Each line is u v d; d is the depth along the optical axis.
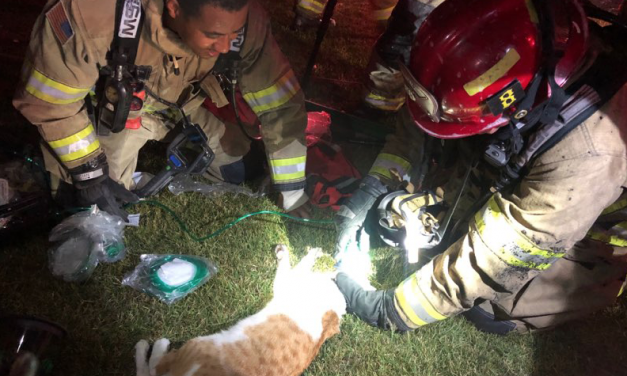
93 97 2.58
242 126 2.85
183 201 2.93
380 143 3.66
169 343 2.31
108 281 2.50
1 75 3.59
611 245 2.50
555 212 1.93
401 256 2.91
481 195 2.34
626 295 2.97
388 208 2.69
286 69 2.51
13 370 2.00
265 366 2.11
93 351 2.24
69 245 2.50
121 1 2.03
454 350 2.57
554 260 2.10
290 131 2.63
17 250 2.54
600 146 1.85
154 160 3.19
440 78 1.85
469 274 2.16
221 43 2.00
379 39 3.51
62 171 2.55
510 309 2.54
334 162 3.33
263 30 2.37
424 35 1.91
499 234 2.06
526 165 2.01
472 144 2.22
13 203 2.52
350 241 2.74
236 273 2.66
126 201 2.69
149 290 2.48
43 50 2.06
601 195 1.91
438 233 2.52
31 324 2.14
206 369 2.00
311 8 4.91
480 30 1.79
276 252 2.78
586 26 1.88
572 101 1.86
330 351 2.46
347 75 4.60
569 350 2.68
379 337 2.53
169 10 1.99
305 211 3.03
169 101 2.58
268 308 2.39
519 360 2.60
